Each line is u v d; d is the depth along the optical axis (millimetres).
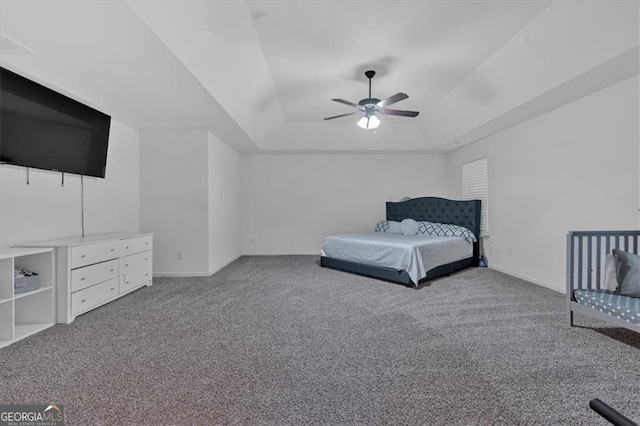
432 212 6324
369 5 2707
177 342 2516
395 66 3859
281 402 1731
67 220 3670
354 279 4730
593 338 2559
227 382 1933
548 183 4137
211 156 5133
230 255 6273
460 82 4328
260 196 7195
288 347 2426
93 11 2010
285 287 4266
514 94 3803
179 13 2254
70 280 2969
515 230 4820
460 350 2359
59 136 3236
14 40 2371
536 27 2941
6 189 2967
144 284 4250
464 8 2744
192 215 5020
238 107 4258
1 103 2652
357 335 2654
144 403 1720
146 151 4988
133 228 4863
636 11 2291
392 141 6586
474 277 4812
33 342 2516
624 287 2559
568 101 3727
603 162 3359
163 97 3549
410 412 1643
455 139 5711
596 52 2705
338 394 1807
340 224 7238
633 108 3045
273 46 3381
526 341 2510
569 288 2842
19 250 2730
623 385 1884
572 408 1672
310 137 6504
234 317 3102
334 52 3512
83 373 2035
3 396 1785
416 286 4219
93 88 3303
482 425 1539
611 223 3281
